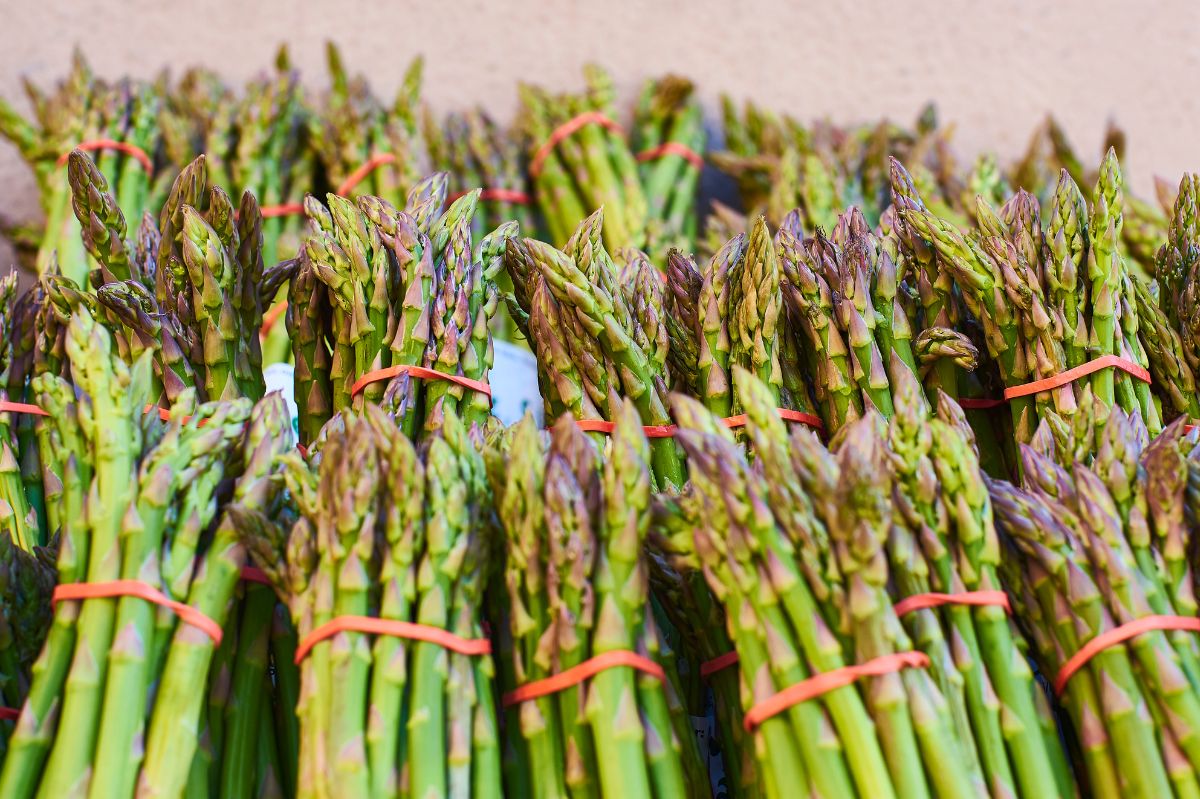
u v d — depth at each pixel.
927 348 0.71
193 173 0.76
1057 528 0.58
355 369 0.71
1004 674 0.57
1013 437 0.72
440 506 0.57
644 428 0.70
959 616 0.57
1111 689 0.56
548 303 0.71
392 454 0.57
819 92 1.32
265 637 0.60
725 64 1.31
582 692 0.56
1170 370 0.73
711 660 0.61
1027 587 0.59
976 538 0.58
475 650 0.57
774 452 0.56
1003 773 0.55
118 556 0.56
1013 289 0.70
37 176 1.05
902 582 0.57
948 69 1.34
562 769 0.56
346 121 1.05
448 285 0.71
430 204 0.76
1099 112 1.34
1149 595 0.57
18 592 0.60
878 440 0.58
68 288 0.73
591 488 0.58
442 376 0.68
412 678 0.55
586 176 1.07
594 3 1.31
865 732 0.53
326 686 0.55
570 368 0.71
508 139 1.15
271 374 0.77
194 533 0.58
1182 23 1.37
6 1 1.20
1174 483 0.58
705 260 1.08
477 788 0.55
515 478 0.58
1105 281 0.69
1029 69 1.35
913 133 1.26
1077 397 0.68
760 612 0.55
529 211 1.10
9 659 0.59
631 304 0.73
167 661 0.56
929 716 0.54
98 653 0.55
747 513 0.55
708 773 0.61
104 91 1.03
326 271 0.71
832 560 0.55
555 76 1.28
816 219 1.04
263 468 0.60
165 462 0.58
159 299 0.75
